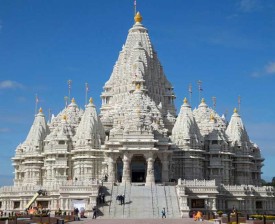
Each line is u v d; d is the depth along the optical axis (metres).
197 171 145.12
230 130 163.12
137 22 173.75
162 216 103.25
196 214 99.38
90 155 142.88
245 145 159.50
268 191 133.62
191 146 146.12
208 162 151.00
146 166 136.25
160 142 132.62
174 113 166.75
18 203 131.00
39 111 166.75
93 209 103.94
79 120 167.00
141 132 131.62
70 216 93.75
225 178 150.38
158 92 165.00
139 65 161.62
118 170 138.12
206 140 152.88
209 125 159.88
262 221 75.38
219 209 125.75
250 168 160.38
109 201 109.62
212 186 120.88
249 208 129.75
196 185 120.81
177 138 147.12
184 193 112.19
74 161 145.88
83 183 119.06
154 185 122.12
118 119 146.88
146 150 129.62
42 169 155.88
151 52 168.38
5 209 131.62
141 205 108.06
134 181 139.62
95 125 147.38
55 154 147.50
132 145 130.25
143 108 142.12
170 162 136.38
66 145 148.12
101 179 131.38
